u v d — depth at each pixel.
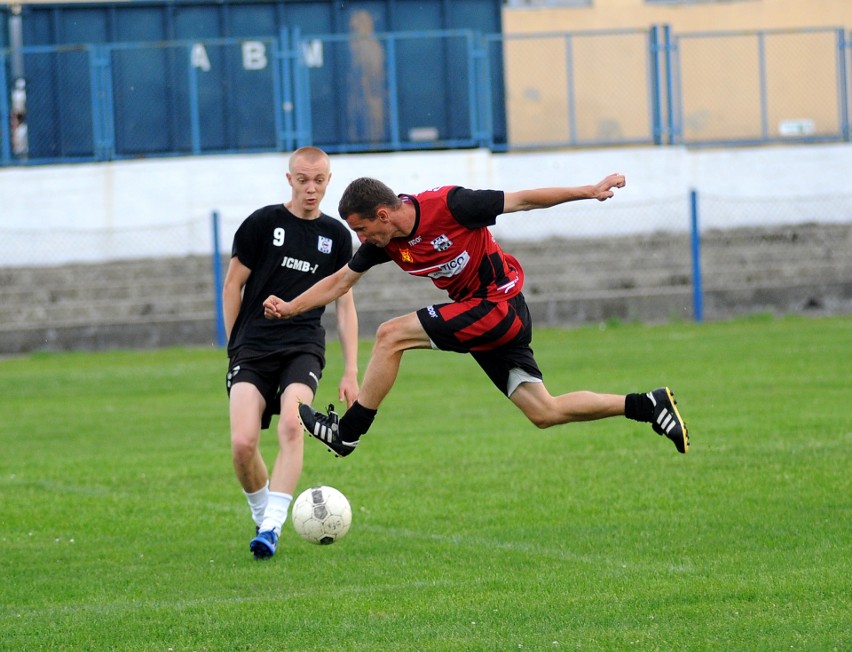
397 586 23.64
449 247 23.83
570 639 19.55
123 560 26.58
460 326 24.09
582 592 22.53
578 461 36.56
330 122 101.00
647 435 40.81
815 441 37.44
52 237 96.50
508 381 25.16
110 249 97.00
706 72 109.50
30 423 49.59
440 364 66.50
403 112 101.88
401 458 38.34
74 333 83.06
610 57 107.25
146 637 20.61
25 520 30.84
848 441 37.19
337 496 25.48
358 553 26.55
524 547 26.45
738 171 104.44
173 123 100.44
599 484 32.94
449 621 20.95
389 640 19.95
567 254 95.88
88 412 52.53
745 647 18.75
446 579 24.03
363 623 21.00
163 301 87.81
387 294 89.50
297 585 24.05
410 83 101.75
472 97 98.94
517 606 21.70
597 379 55.03
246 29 101.50
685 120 109.62
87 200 97.44
